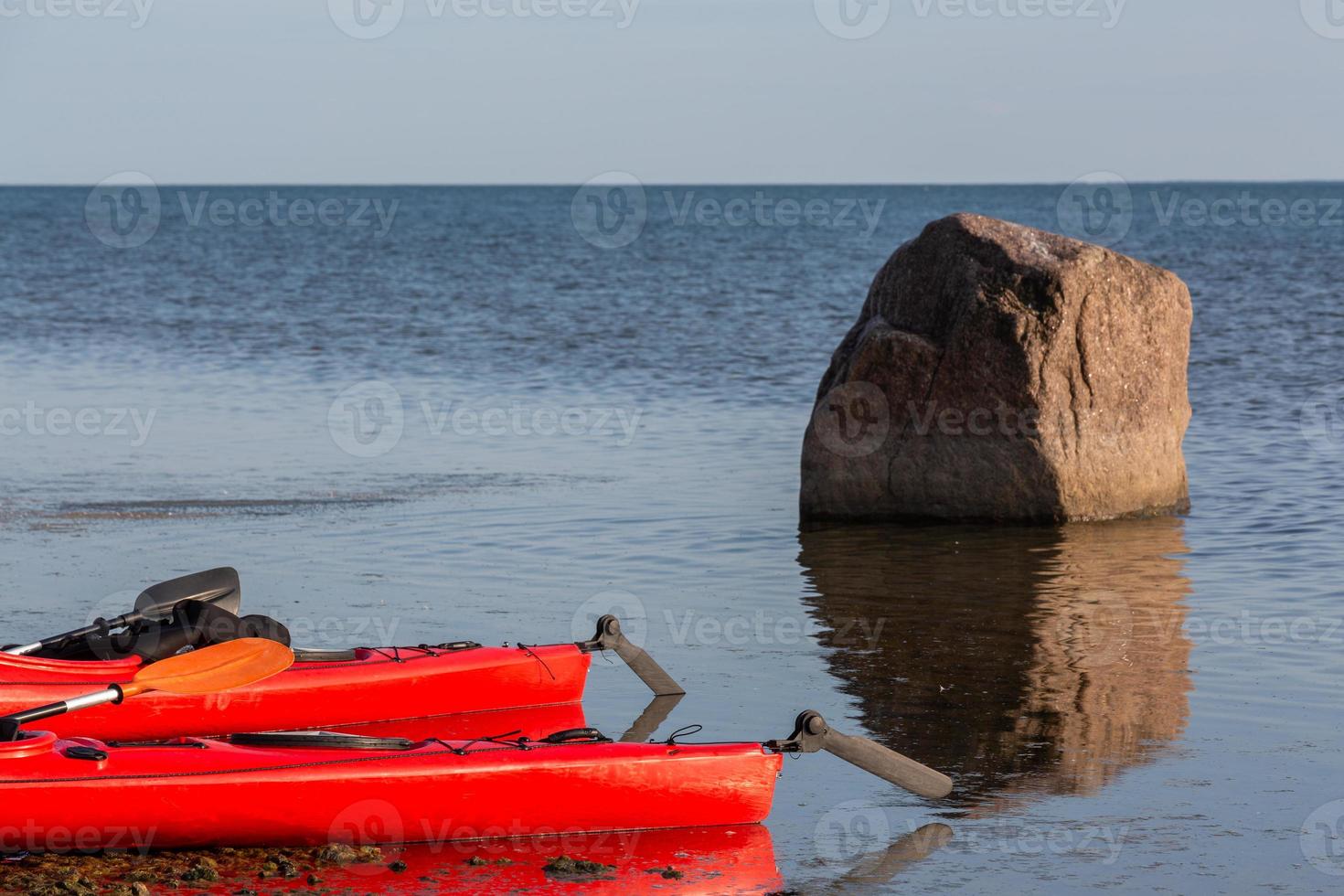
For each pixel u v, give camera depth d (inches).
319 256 4483.3
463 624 778.2
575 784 504.1
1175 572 904.3
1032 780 553.6
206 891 449.4
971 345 1050.7
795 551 973.8
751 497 1148.5
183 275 3604.8
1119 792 538.9
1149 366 1074.1
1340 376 1779.0
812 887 458.9
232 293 3093.0
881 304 1112.8
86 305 2800.2
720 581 888.9
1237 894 448.1
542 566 919.7
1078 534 1026.1
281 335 2327.8
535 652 664.4
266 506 1094.4
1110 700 652.1
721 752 512.7
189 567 893.2
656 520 1060.5
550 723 640.4
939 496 1069.8
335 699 638.5
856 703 651.5
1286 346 2071.9
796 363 1971.0
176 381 1790.1
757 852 489.7
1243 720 622.8
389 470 1249.4
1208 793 537.3
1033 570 915.4
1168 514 1087.0
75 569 883.4
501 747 511.2
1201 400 1627.7
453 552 951.6
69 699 520.7
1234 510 1091.9
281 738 504.7
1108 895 448.5
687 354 2073.1
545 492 1159.6
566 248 5078.7
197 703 612.4
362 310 2743.6
